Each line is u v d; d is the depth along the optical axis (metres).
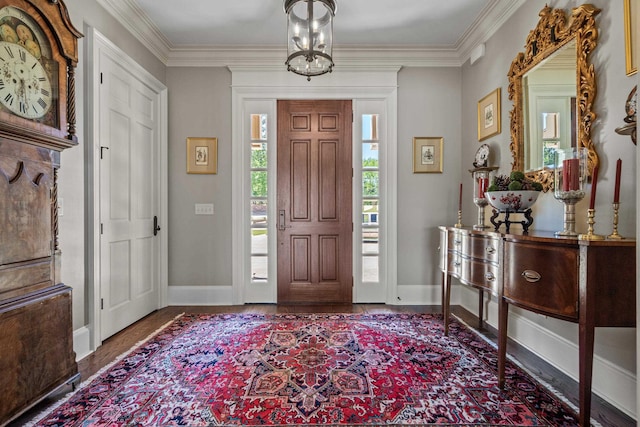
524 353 2.15
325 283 3.40
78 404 1.58
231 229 3.34
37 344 1.52
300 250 3.40
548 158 2.07
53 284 1.67
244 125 3.36
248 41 3.13
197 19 2.76
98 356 2.11
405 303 3.37
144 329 2.61
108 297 2.43
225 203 3.35
